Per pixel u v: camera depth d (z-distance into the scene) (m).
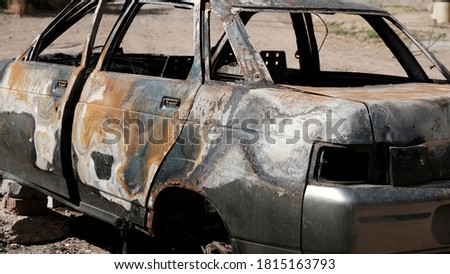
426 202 3.69
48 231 5.79
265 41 18.91
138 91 4.57
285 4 4.64
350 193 3.57
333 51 17.53
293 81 6.01
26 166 5.56
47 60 6.28
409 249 3.67
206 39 4.42
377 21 5.33
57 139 5.08
